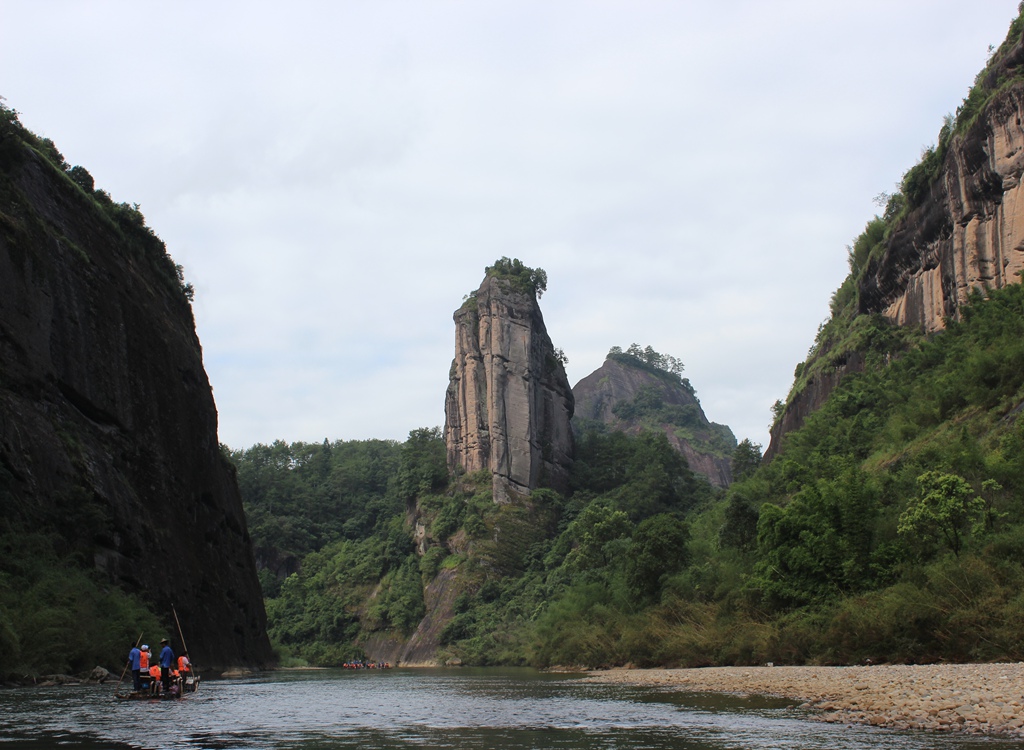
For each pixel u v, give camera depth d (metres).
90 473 52.88
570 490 167.00
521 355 165.25
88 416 56.56
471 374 165.75
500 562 143.62
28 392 50.41
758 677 39.44
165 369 67.31
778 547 51.41
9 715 25.33
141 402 62.38
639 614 67.94
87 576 48.53
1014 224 71.12
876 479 54.91
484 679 57.03
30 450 48.41
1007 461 46.03
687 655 56.25
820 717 23.53
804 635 45.41
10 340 49.72
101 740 20.00
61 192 58.47
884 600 40.47
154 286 70.56
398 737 20.97
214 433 76.81
